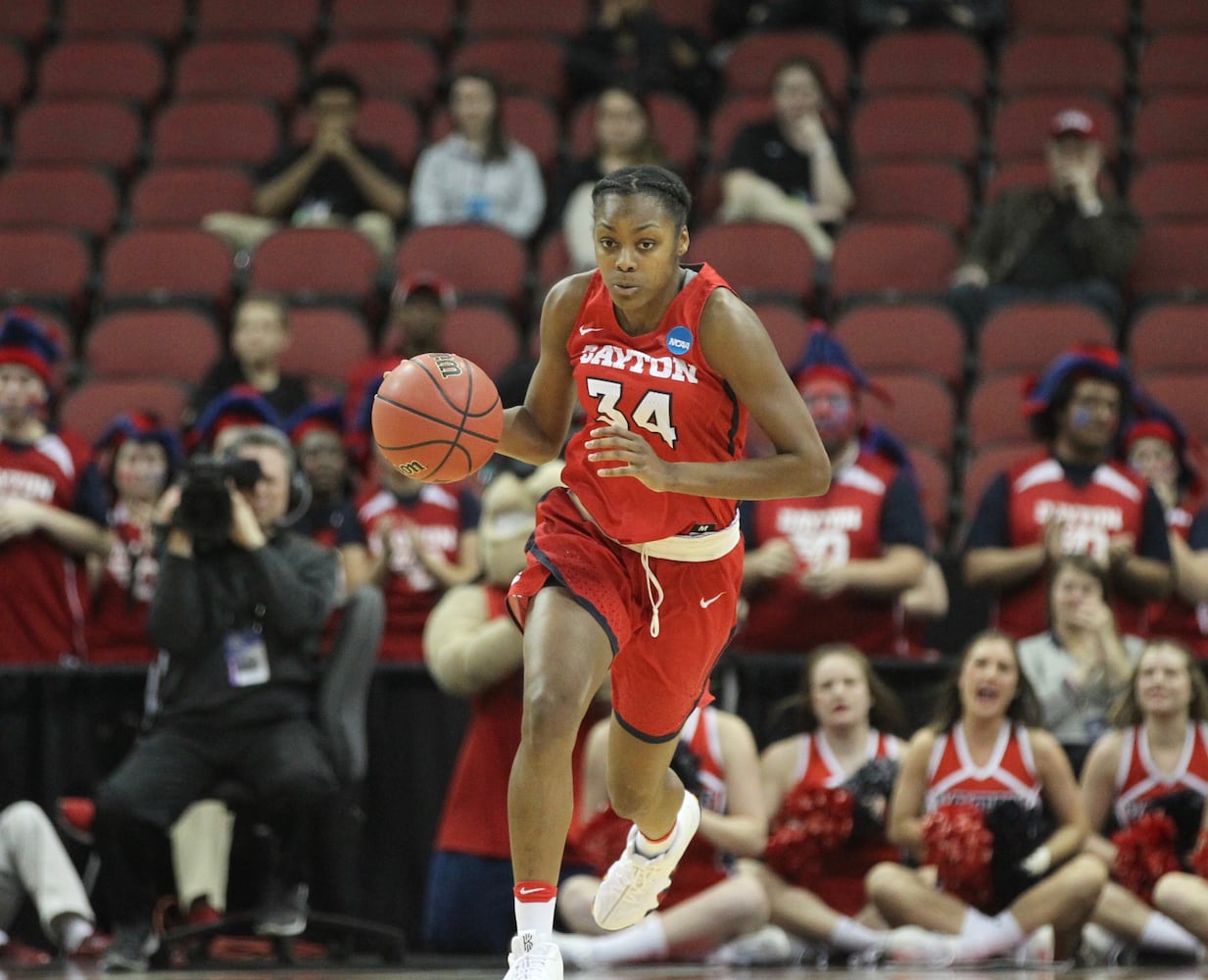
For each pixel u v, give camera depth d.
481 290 26.58
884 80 30.94
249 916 15.25
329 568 16.25
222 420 19.53
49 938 16.52
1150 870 15.39
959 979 12.16
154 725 15.78
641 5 31.66
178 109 31.14
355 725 15.77
